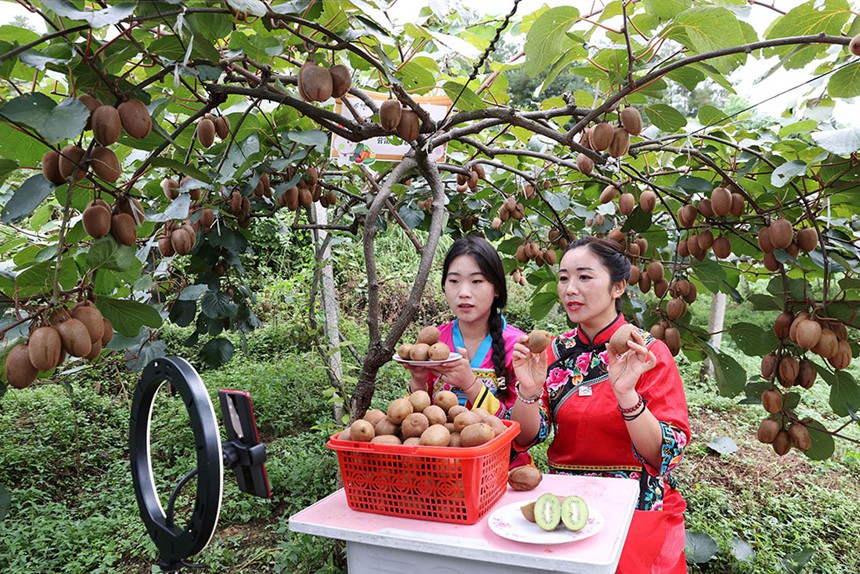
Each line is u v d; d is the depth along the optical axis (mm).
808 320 2611
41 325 1498
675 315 3270
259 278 7746
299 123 2912
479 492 1774
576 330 2545
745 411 6855
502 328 2676
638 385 2316
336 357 4398
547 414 2477
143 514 1612
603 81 2379
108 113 1393
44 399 6340
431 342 2336
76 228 1845
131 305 1803
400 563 1781
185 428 5770
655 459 2170
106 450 5633
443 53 3484
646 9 2164
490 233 4531
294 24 1979
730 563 3744
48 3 1272
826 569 3758
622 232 3195
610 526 1714
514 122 2184
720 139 2924
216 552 3939
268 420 5957
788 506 4539
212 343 3773
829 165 2582
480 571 1682
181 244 2762
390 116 1960
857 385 2764
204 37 1690
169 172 3135
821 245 2641
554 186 4246
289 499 4570
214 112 2521
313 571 3674
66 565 3879
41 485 5043
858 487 5125
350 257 8516
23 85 2326
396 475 1813
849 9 2133
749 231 3035
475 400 2275
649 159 3768
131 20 1358
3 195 3617
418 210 4211
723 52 1864
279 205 3439
